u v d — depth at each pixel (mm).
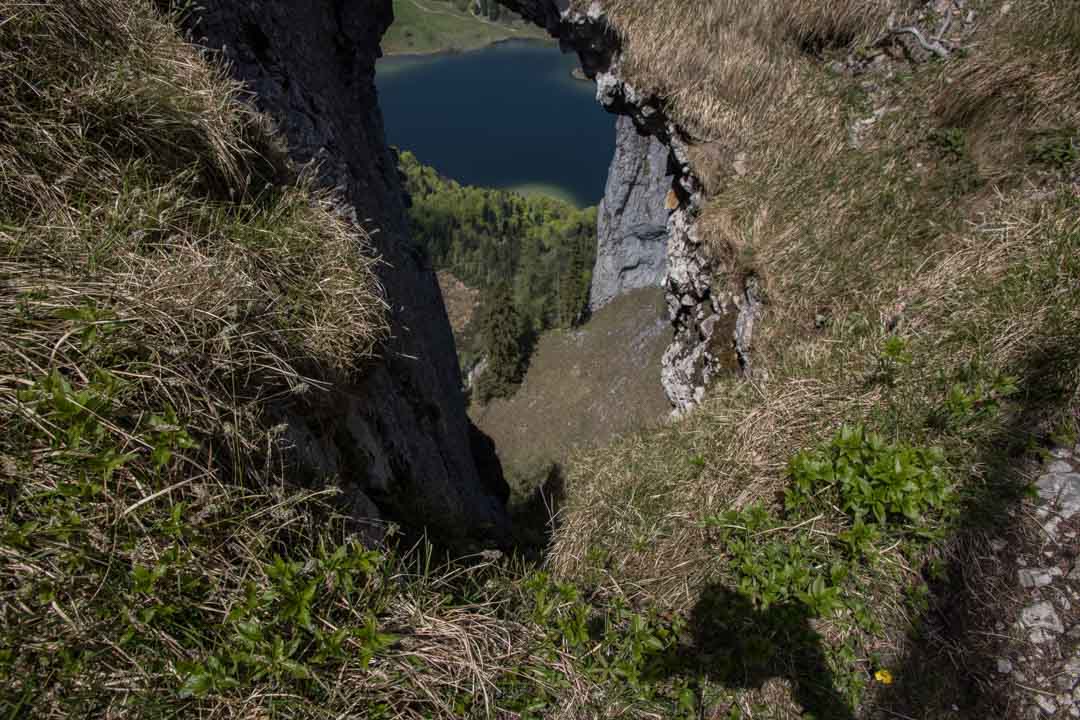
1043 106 5141
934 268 4867
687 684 2904
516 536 8344
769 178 6531
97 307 2197
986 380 3666
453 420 11445
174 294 2416
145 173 2992
